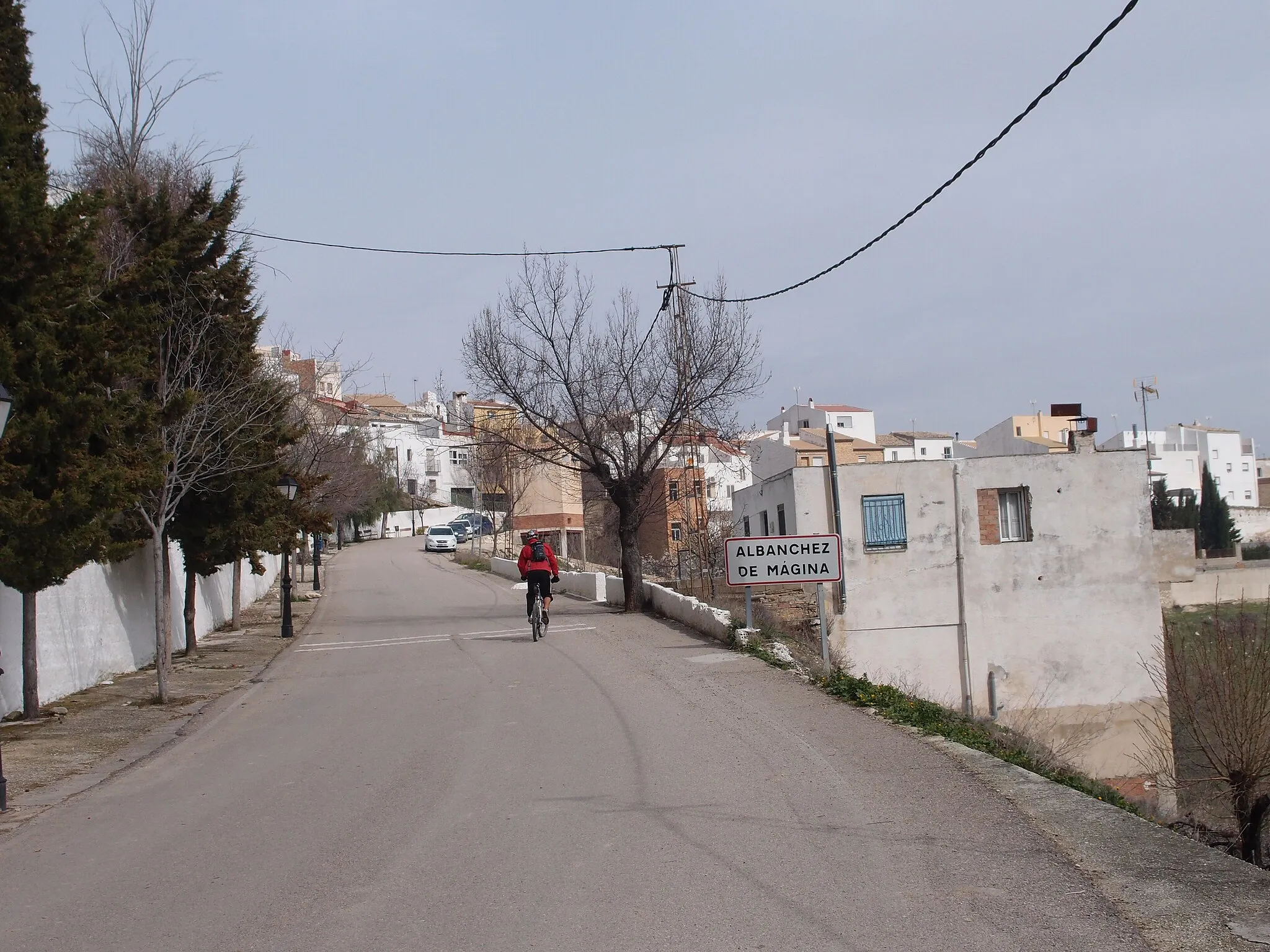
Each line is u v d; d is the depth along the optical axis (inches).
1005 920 214.7
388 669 720.3
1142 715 1027.3
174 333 687.1
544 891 244.4
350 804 342.3
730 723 450.3
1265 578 1461.6
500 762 396.2
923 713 456.4
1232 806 554.3
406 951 211.0
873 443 3351.4
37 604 604.1
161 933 229.8
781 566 628.4
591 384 1026.1
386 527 3462.1
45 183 466.6
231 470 739.4
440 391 1363.2
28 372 444.8
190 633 866.8
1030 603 1043.9
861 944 204.5
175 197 803.4
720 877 248.5
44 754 458.3
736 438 1053.2
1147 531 1053.2
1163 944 200.2
